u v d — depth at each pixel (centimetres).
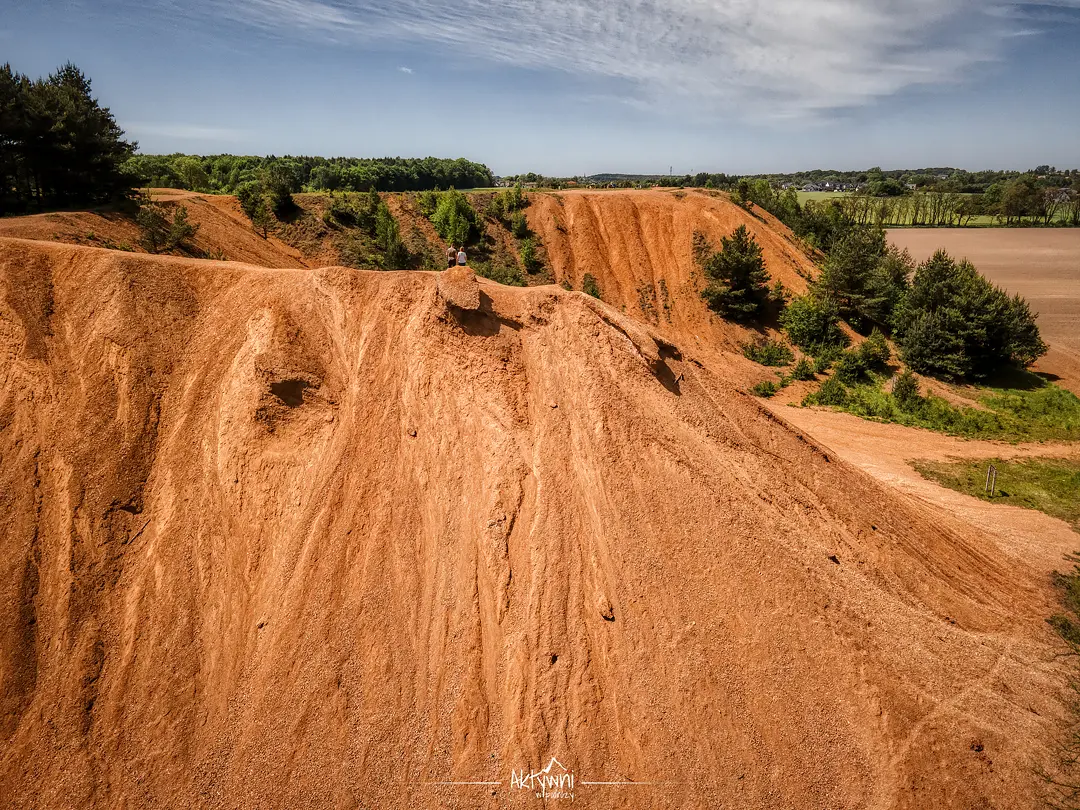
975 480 2772
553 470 1625
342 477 1628
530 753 1288
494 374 1789
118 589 1522
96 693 1394
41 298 1844
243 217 4581
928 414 3478
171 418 1744
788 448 2014
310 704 1362
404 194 5522
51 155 3056
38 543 1530
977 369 3919
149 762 1325
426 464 1652
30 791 1290
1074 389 3875
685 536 1570
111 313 1820
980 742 1380
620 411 1744
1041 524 2405
